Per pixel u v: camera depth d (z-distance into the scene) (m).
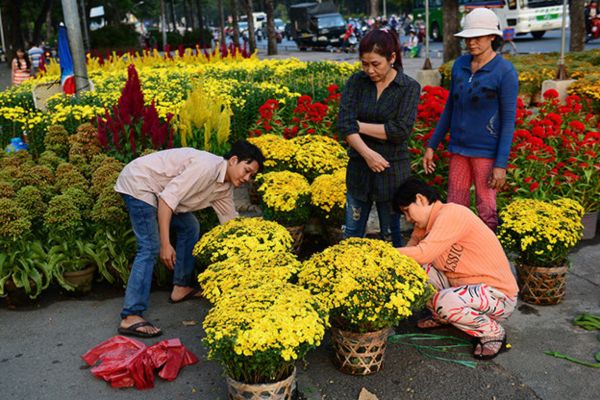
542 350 3.84
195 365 3.75
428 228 3.86
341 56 30.38
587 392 3.40
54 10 48.28
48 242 4.61
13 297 4.55
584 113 7.60
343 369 3.62
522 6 26.78
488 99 4.43
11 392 3.49
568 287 4.73
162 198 3.89
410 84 4.10
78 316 4.41
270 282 3.30
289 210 5.09
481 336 3.78
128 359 3.60
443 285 4.02
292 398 3.30
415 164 5.85
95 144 5.62
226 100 7.73
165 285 4.96
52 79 12.39
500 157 4.41
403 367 3.69
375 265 3.39
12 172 5.11
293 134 7.34
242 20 83.25
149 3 67.69
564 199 4.70
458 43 16.09
